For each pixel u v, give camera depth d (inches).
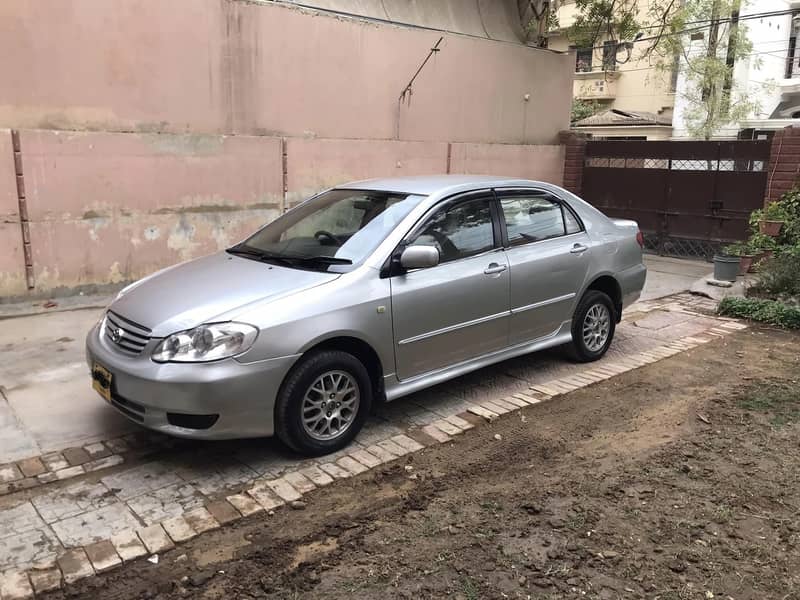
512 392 205.9
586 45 511.8
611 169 492.4
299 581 114.8
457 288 181.6
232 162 342.0
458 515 136.0
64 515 134.7
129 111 306.2
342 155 388.8
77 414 183.8
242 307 149.9
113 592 112.3
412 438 172.2
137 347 151.2
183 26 315.9
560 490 145.9
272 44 348.5
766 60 765.3
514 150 493.4
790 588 113.3
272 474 152.6
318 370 154.3
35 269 289.9
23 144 277.7
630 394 205.3
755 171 415.5
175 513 136.0
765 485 148.3
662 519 134.1
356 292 161.2
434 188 191.0
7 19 268.7
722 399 200.7
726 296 314.2
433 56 429.1
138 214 315.0
